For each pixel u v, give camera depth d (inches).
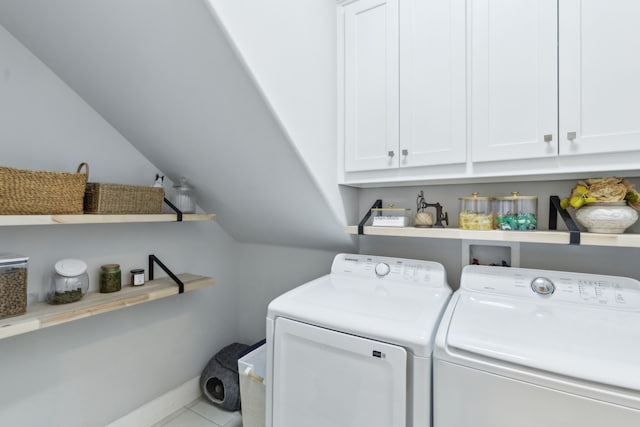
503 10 52.6
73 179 55.5
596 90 45.8
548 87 49.1
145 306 79.7
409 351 42.1
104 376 71.0
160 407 82.2
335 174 70.7
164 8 42.8
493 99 53.5
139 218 64.7
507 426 36.3
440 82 58.6
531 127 50.4
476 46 54.9
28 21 52.4
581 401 32.9
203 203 91.4
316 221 77.4
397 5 63.3
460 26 56.6
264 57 50.1
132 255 76.7
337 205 72.0
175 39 46.8
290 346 52.6
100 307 58.7
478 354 38.1
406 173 63.4
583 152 46.6
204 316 96.5
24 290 53.3
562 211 54.8
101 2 44.6
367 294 59.7
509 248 65.5
